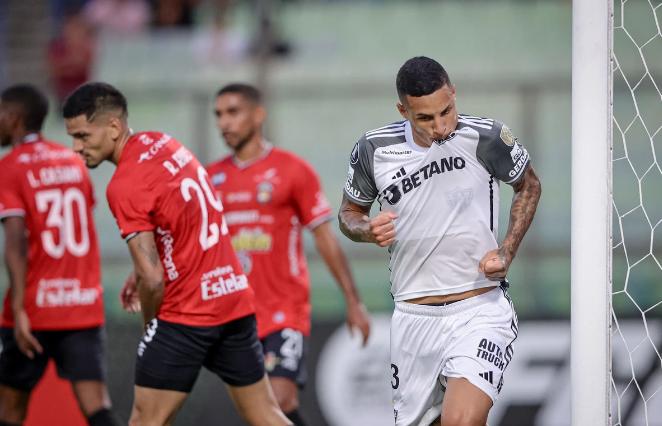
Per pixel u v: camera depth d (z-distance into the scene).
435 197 14.48
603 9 13.61
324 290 32.19
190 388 16.53
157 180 15.80
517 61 44.53
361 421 26.70
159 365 16.14
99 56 42.72
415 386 15.19
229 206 20.81
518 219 14.52
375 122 36.72
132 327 27.39
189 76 42.12
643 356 25.80
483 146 14.26
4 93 20.89
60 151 21.14
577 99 13.68
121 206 15.63
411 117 13.63
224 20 43.16
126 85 38.66
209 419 27.00
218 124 21.02
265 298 20.28
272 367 19.83
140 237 15.62
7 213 20.25
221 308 16.36
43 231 20.69
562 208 36.34
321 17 47.28
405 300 15.12
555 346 26.48
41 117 21.09
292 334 20.11
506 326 14.75
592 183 13.62
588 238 13.64
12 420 21.05
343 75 41.59
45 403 26.30
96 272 21.28
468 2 47.75
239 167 21.02
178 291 16.17
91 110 16.05
